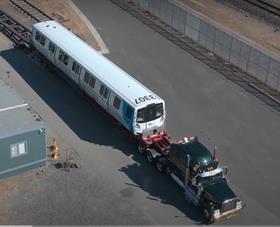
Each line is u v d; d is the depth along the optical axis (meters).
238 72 80.44
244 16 99.75
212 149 62.56
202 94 74.00
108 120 66.81
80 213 51.88
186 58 83.69
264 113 70.69
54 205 52.62
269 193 56.56
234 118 69.19
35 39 77.44
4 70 76.88
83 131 64.69
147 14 98.62
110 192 54.91
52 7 97.88
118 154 61.00
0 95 60.66
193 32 88.62
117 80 64.12
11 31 86.88
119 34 90.12
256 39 90.12
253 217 53.12
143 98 60.38
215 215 50.78
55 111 68.19
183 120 67.81
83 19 94.25
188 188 53.91
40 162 57.41
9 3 98.75
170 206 53.66
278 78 74.62
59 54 72.25
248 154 62.38
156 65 80.94
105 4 101.56
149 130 60.72
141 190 55.53
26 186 54.81
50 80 75.31
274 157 62.19
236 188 56.94
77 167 58.12
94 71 66.19
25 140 55.09
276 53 84.69
